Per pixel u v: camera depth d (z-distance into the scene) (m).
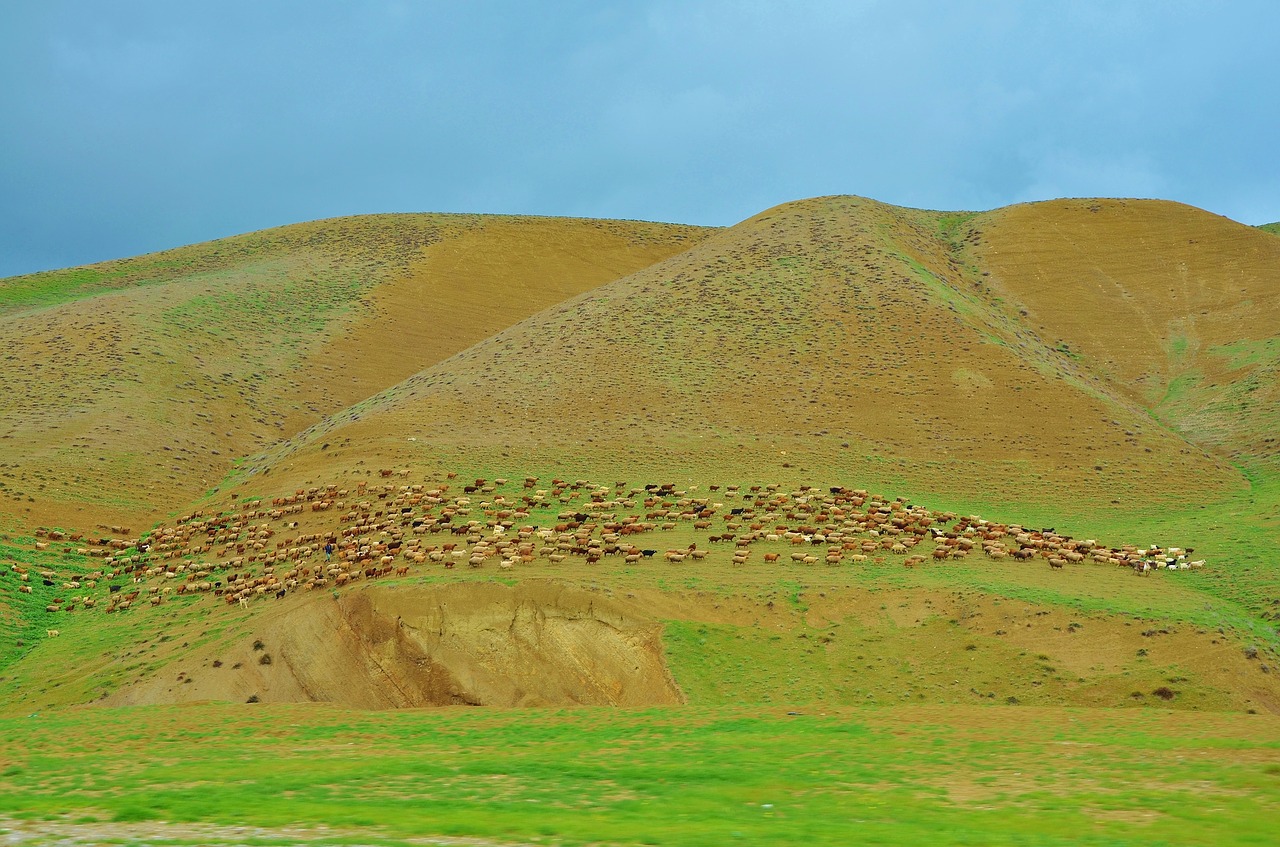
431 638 50.88
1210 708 43.72
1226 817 19.36
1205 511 75.38
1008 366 101.06
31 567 69.50
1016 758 26.78
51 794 23.78
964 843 17.17
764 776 24.59
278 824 18.83
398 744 32.84
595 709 39.88
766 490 76.81
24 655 57.62
